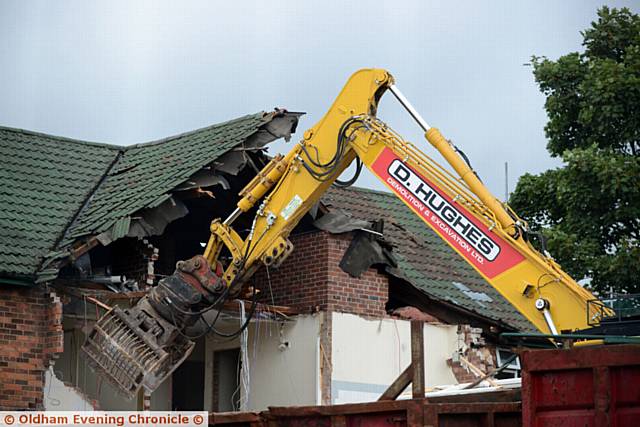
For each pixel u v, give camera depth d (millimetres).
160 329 24062
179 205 27094
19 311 25516
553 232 35969
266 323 29156
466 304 31141
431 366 29844
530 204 38188
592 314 19656
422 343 17078
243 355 27703
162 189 27031
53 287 25875
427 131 21828
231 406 29844
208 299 24453
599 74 36500
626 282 35031
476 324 31125
